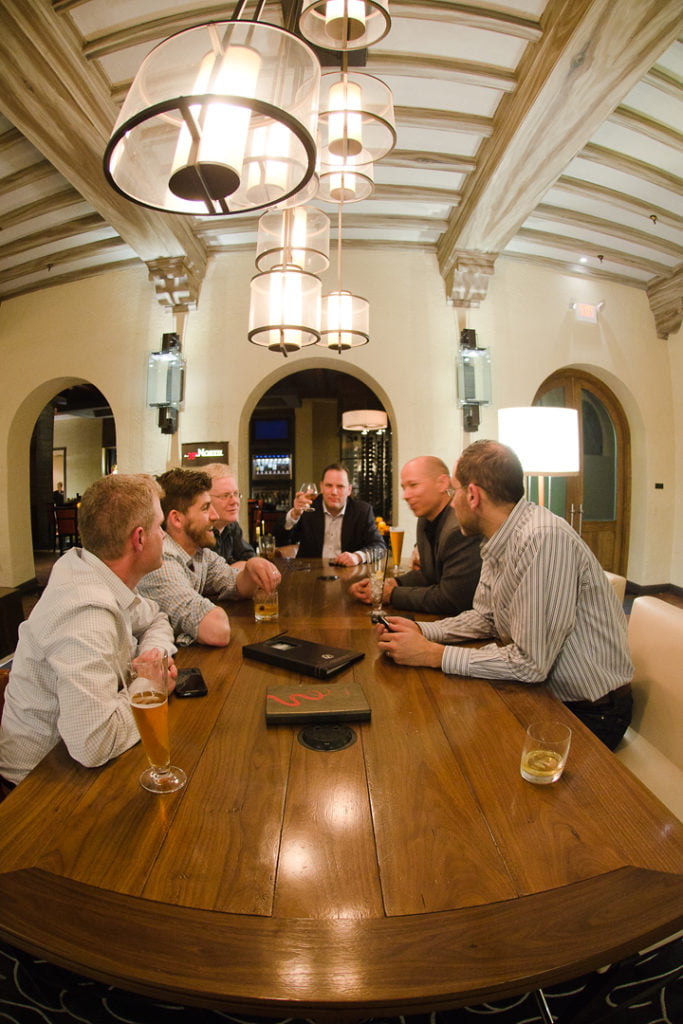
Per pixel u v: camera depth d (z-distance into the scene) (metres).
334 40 1.74
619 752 1.57
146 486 1.29
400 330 5.10
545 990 1.05
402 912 0.65
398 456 5.11
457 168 3.94
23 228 4.62
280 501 11.24
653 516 5.82
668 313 5.65
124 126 0.95
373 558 3.15
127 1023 0.97
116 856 0.74
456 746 1.03
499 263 5.23
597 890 0.69
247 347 5.10
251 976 0.57
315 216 2.56
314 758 0.99
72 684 0.99
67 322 5.53
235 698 1.24
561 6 2.59
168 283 4.98
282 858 0.74
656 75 3.12
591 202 4.42
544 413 3.25
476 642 1.64
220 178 1.02
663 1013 1.03
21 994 1.02
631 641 1.72
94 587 1.15
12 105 3.01
